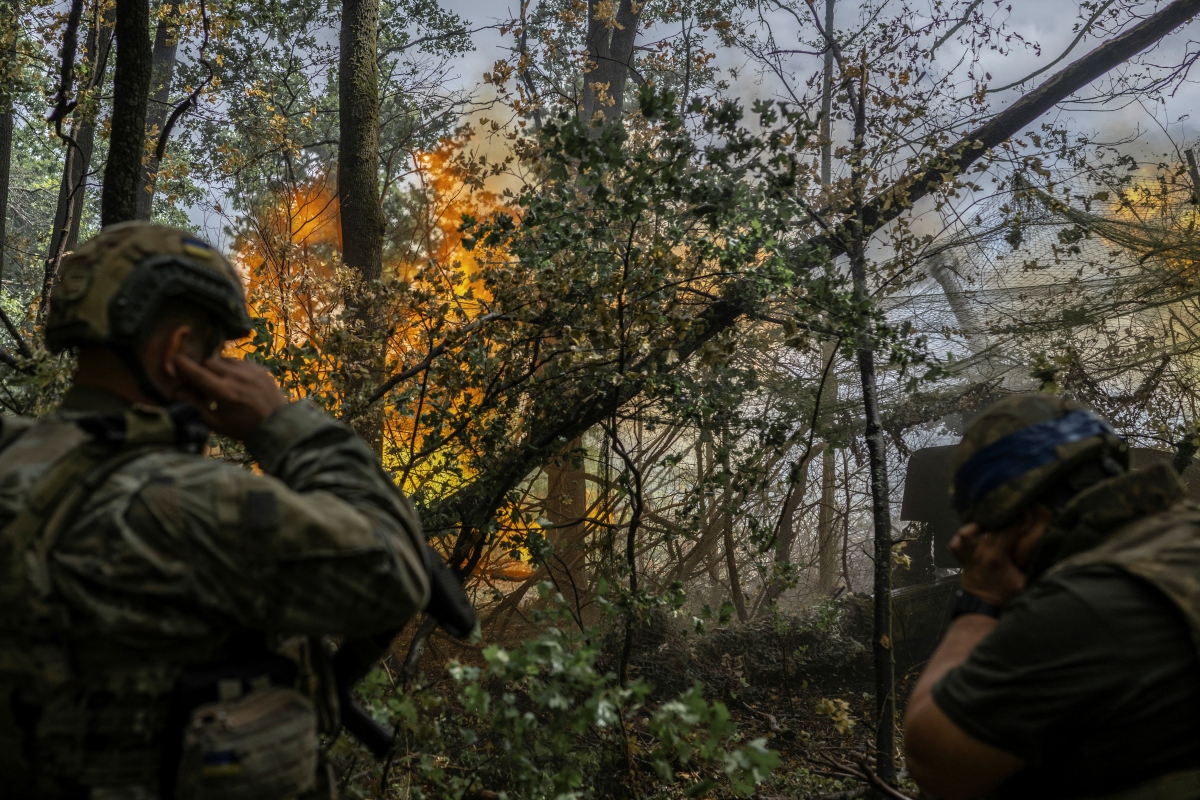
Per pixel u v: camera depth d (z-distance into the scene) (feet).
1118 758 3.96
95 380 4.27
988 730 4.11
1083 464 4.64
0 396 12.05
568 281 12.67
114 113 11.49
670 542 24.25
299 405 4.61
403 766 10.28
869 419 15.40
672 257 13.04
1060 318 20.07
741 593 22.76
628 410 17.17
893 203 17.24
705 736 7.11
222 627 3.92
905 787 13.23
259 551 3.83
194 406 4.24
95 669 3.73
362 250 22.76
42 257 35.32
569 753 11.20
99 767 3.69
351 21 23.61
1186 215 20.26
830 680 20.95
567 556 21.29
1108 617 4.01
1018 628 4.16
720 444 16.38
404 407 13.29
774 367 21.20
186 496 3.80
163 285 4.23
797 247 16.58
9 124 26.53
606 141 11.46
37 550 3.70
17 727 3.71
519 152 15.52
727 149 11.85
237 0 22.41
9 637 3.70
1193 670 3.91
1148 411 20.40
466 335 13.30
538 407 14.69
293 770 3.87
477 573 20.27
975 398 22.16
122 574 3.68
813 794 13.79
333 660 4.94
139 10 11.45
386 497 4.41
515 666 6.82
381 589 4.06
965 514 4.88
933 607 22.86
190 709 3.79
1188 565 4.06
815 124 11.97
